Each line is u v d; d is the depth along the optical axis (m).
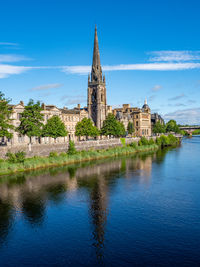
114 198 40.16
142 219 32.16
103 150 90.94
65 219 32.34
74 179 52.47
